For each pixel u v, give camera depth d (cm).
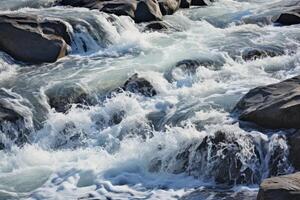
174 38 2648
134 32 2708
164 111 1934
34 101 2047
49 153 1830
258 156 1565
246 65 2270
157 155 1666
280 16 2839
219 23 2952
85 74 2239
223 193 1502
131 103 1981
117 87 2119
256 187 1523
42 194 1583
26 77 2231
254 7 3198
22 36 2402
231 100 1916
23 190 1609
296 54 2334
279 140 1570
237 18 2995
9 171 1725
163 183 1587
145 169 1661
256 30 2736
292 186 1272
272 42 2511
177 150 1642
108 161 1720
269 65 2250
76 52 2519
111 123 1953
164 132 1755
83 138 1905
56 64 2369
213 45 2508
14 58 2386
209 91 2034
